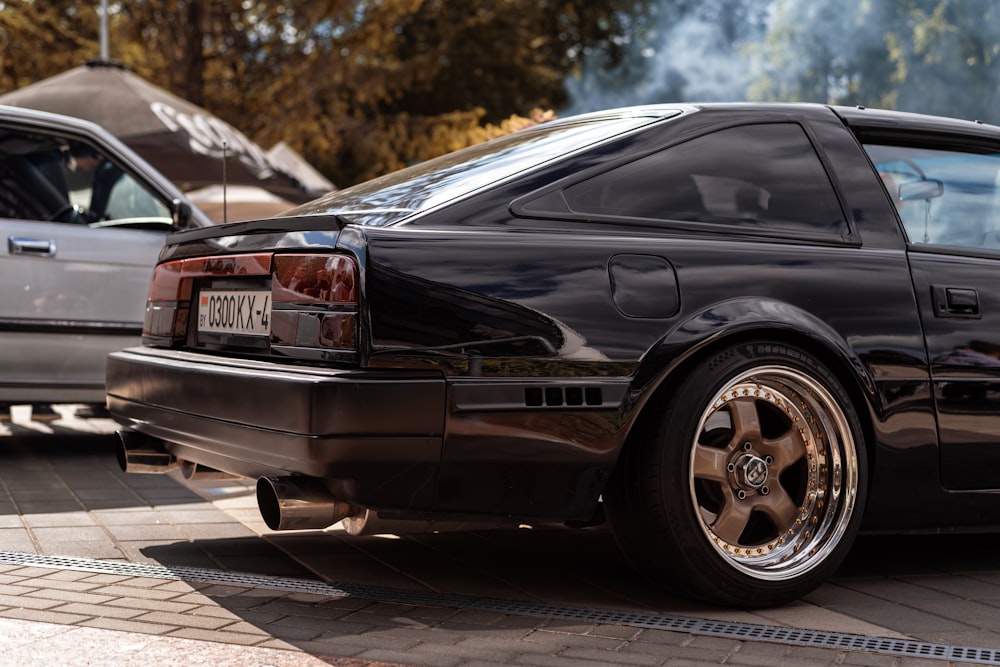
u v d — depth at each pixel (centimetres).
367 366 272
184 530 395
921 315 330
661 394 300
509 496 285
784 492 316
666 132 324
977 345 336
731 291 307
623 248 299
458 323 279
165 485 489
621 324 293
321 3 2125
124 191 602
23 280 557
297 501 278
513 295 284
